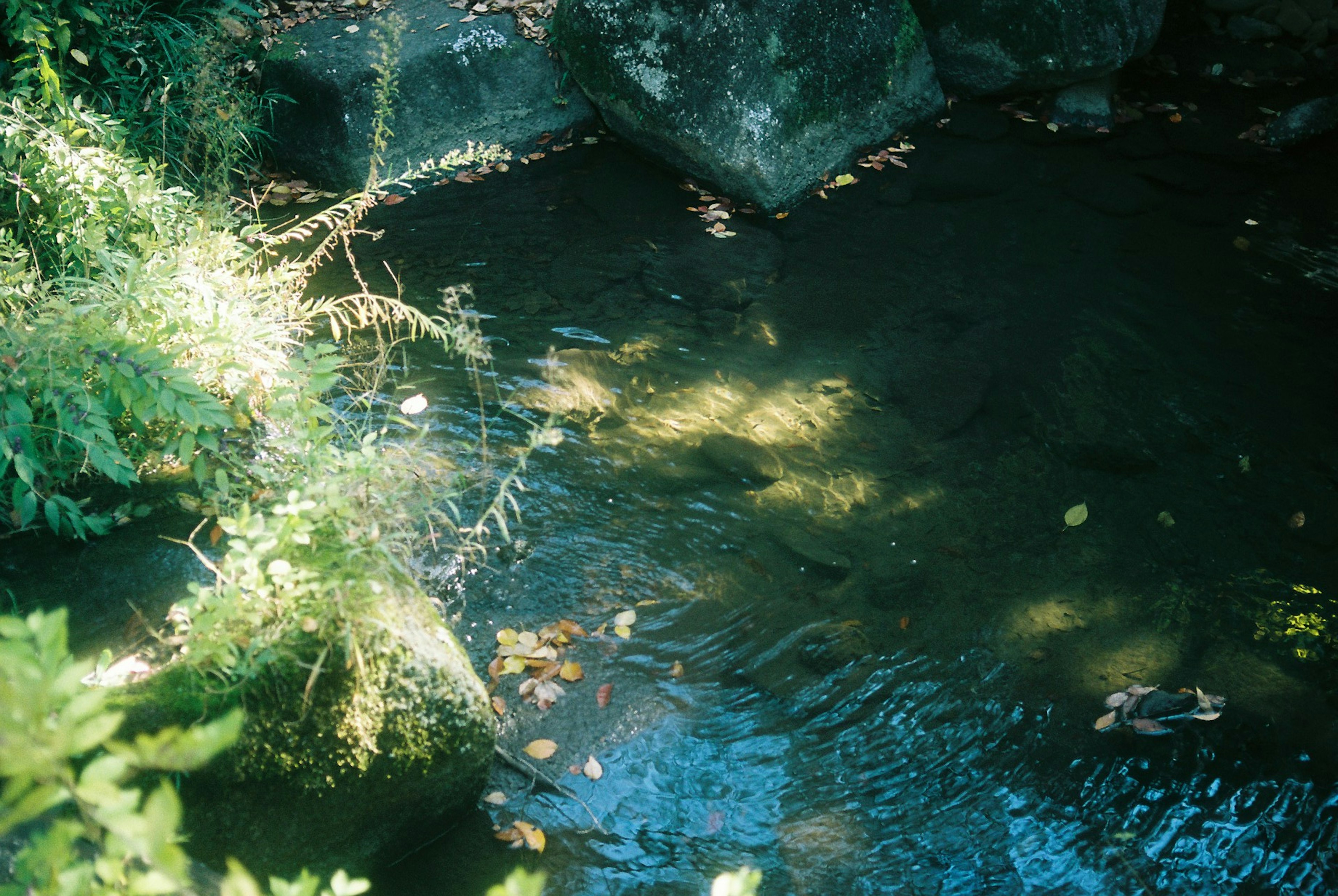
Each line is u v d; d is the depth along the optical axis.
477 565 3.71
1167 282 5.62
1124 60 7.00
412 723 2.57
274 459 3.55
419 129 6.65
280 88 6.67
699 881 2.77
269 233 6.02
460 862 2.79
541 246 5.88
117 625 2.98
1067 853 2.89
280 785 2.40
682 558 3.85
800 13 6.35
